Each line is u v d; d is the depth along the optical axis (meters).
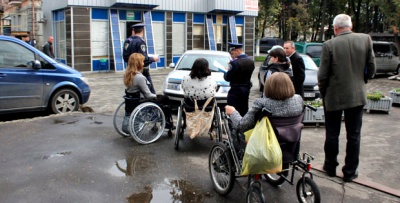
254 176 3.89
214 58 10.45
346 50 4.71
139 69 6.36
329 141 5.00
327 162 5.10
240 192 4.54
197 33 24.39
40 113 9.39
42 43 24.09
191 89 5.86
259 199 3.69
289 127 3.83
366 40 4.77
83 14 19.83
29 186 4.59
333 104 4.82
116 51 20.78
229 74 6.18
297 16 38.34
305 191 3.99
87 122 7.84
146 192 4.49
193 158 5.70
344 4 41.59
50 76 8.70
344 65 4.71
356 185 4.80
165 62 23.08
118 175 4.98
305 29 39.59
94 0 20.00
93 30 20.34
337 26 4.88
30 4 25.55
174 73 9.84
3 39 8.17
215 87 5.96
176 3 22.86
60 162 5.43
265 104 3.78
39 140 6.51
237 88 6.17
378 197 4.46
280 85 3.76
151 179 4.88
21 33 24.06
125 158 5.64
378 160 5.74
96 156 5.70
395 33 18.92
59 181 4.75
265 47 42.88
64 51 20.80
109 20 20.73
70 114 8.59
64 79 8.92
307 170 3.95
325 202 4.31
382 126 8.03
